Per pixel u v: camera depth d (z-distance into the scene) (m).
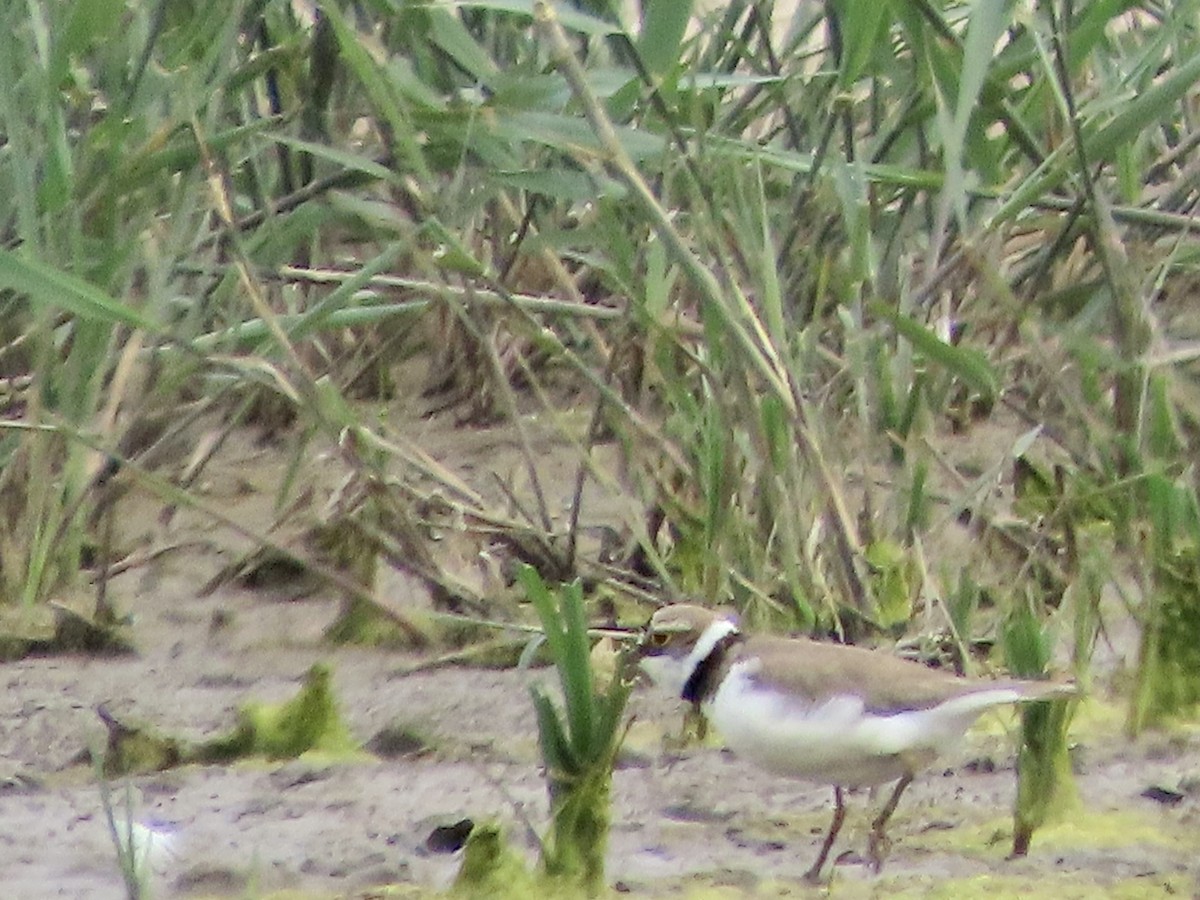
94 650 10.08
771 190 11.70
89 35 9.62
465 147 9.75
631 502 10.48
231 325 10.68
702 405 10.75
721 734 8.19
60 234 10.30
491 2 9.71
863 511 10.08
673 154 10.07
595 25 9.60
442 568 10.40
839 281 11.00
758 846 7.61
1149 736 8.80
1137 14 14.00
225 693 9.48
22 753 8.70
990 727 8.93
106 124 9.98
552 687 9.55
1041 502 10.65
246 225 10.94
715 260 10.21
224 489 12.04
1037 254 12.26
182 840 7.64
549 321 12.46
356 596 10.25
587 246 12.43
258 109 12.76
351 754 8.70
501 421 13.18
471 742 8.80
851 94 10.09
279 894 7.10
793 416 9.19
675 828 7.80
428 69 11.27
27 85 10.27
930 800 8.15
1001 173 11.06
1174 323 11.70
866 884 7.18
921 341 9.62
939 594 9.52
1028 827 7.48
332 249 13.04
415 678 9.71
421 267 10.73
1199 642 8.95
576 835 7.07
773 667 7.32
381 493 10.19
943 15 10.80
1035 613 9.14
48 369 10.50
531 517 11.29
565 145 9.38
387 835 7.70
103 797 6.98
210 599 10.73
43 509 10.65
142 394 10.89
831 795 8.20
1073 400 9.95
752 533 9.59
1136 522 9.55
